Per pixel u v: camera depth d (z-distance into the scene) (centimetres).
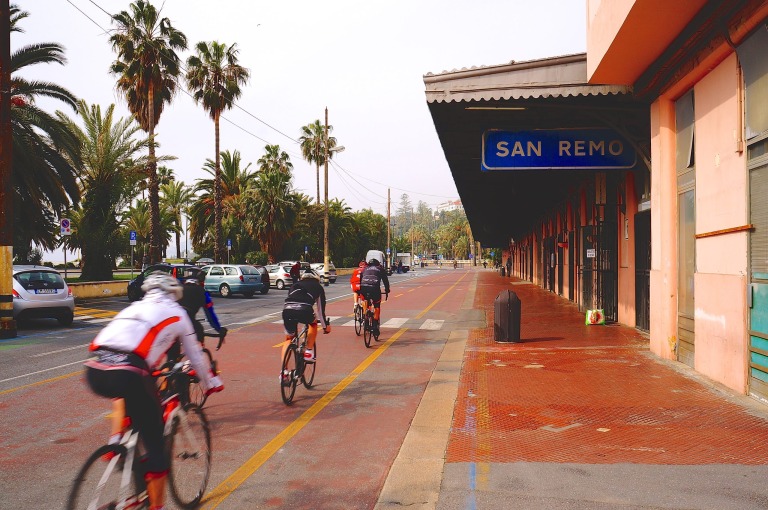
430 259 17938
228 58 3762
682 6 696
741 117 686
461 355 1051
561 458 496
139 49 2995
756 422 590
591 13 961
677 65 838
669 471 461
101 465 324
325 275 4288
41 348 1170
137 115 3312
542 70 1018
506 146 1187
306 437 576
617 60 873
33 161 2152
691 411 635
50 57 2205
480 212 3195
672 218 941
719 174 751
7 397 745
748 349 688
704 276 803
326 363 1000
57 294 1539
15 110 2145
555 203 2659
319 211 6306
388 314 1908
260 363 992
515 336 1185
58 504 415
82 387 804
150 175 3150
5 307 1339
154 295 375
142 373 341
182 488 398
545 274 3325
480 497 416
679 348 926
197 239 5334
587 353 1025
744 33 655
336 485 451
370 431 596
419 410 670
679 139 917
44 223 2436
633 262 1349
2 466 494
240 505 415
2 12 1388
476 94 1032
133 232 2897
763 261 649
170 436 384
